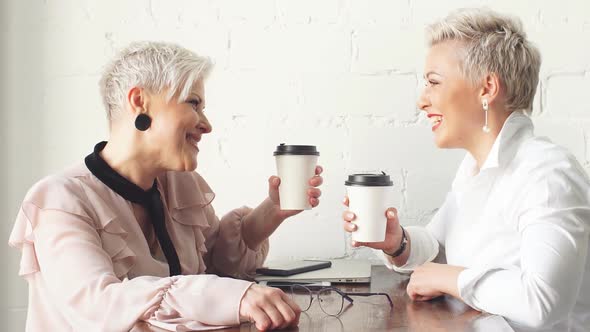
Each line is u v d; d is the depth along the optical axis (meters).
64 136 1.94
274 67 1.93
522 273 1.23
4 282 1.93
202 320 1.09
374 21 1.92
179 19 1.94
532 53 1.44
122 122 1.38
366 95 1.92
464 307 1.29
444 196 1.92
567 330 1.35
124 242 1.31
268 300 1.09
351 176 1.33
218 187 1.95
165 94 1.35
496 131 1.44
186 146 1.39
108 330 1.12
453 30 1.44
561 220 1.25
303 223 1.95
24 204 1.26
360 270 1.66
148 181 1.43
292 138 1.94
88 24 1.93
